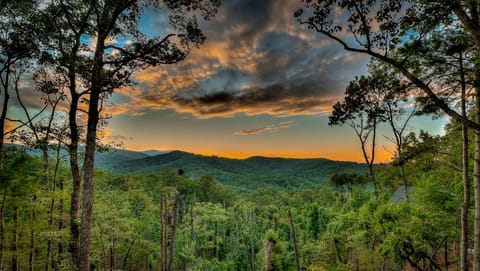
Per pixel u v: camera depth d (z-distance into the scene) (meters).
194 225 37.62
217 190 74.06
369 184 45.22
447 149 14.05
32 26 12.43
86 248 9.95
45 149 13.53
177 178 69.62
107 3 11.30
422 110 11.50
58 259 13.00
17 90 14.75
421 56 8.42
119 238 23.02
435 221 11.14
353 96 19.28
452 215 11.37
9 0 11.84
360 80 18.77
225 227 46.09
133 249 27.16
